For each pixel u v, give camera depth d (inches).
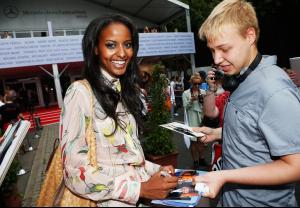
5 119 219.3
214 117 95.9
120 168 54.8
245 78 50.9
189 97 201.9
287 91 46.7
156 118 182.1
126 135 57.9
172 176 54.6
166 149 183.8
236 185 54.9
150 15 853.8
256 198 53.3
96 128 54.1
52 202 49.9
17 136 71.4
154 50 627.8
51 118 590.9
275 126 46.3
